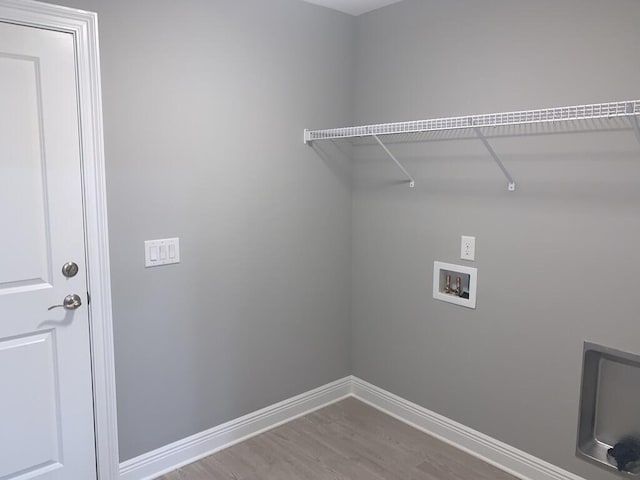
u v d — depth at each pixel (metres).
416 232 2.86
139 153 2.27
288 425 2.97
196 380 2.59
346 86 3.11
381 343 3.15
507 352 2.48
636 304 2.03
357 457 2.63
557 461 2.34
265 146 2.74
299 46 2.83
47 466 2.15
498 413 2.55
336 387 3.30
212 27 2.46
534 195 2.30
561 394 2.29
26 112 1.96
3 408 2.02
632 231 2.01
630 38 1.95
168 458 2.51
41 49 1.96
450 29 2.58
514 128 2.35
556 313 2.28
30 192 2.00
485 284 2.54
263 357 2.87
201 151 2.48
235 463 2.56
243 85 2.61
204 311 2.58
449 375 2.77
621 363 2.11
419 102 2.77
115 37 2.15
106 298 2.21
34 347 2.06
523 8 2.27
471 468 2.54
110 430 2.29
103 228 2.17
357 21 3.08
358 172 3.18
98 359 2.22
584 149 2.12
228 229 2.63
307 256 3.03
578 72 2.11
